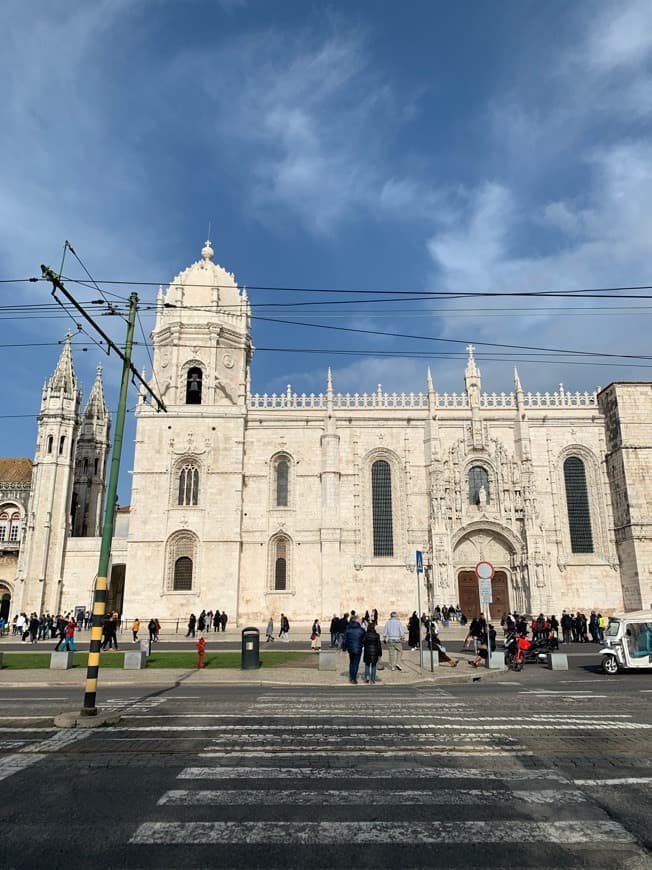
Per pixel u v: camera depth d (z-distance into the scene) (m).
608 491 56.53
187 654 34.94
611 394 56.97
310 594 54.56
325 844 7.76
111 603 68.00
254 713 16.55
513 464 56.75
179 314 60.94
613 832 8.10
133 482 56.06
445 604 52.44
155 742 13.07
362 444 58.06
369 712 16.70
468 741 13.12
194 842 7.83
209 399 59.00
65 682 24.45
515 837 7.96
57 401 68.06
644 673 27.25
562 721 15.32
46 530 64.25
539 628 36.09
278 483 57.91
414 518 56.38
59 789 9.95
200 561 54.31
